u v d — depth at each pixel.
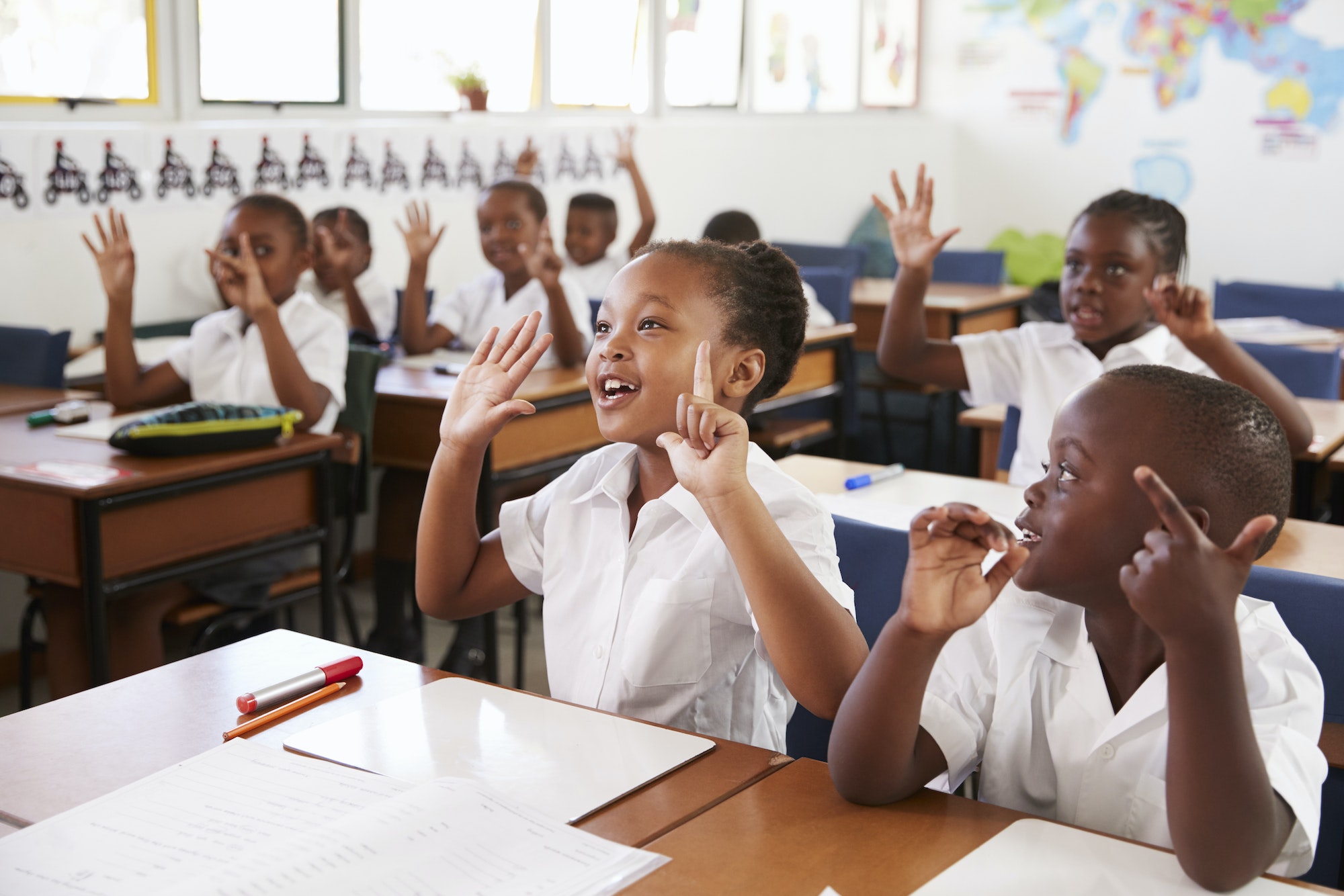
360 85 4.04
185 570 2.09
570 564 1.22
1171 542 0.74
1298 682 0.89
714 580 1.12
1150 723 0.91
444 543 1.23
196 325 2.62
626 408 1.11
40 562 2.00
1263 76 5.95
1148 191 6.32
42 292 3.18
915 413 4.52
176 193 3.44
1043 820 0.86
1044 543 0.90
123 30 3.41
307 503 2.30
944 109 6.78
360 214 3.71
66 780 0.93
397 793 0.88
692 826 0.85
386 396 2.75
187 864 0.78
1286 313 3.77
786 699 1.25
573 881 0.76
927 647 0.85
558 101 4.74
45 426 2.38
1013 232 6.71
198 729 1.02
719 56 5.43
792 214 5.82
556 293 3.06
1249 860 0.76
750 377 1.15
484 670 2.65
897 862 0.80
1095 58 6.34
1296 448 1.99
